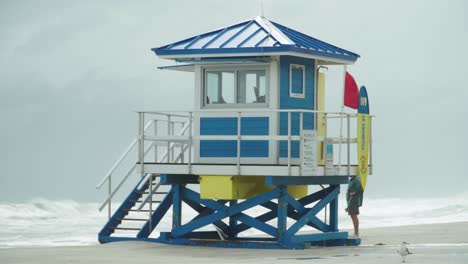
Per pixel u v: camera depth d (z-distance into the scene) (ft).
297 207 120.98
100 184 130.72
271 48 115.34
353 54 128.77
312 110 123.13
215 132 120.47
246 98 119.55
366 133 125.59
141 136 121.80
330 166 119.44
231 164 116.88
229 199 120.78
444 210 246.47
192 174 122.11
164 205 129.70
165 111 120.67
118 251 115.03
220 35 123.13
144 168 121.49
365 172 124.98
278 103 117.91
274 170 113.60
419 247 120.37
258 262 98.99
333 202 127.85
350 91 126.52
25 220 226.17
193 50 119.34
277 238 117.08
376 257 103.40
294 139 113.19
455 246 122.21
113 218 130.72
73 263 101.60
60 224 211.61
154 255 110.11
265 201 117.50
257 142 117.91
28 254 112.68
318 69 126.72
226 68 120.67
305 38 127.44
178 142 130.00
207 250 115.44
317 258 103.30
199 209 130.21
